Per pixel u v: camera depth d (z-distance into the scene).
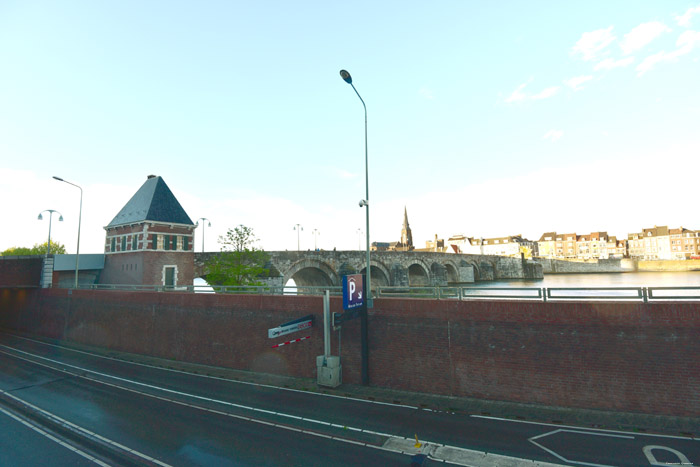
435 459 10.76
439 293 17.52
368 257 18.83
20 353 28.05
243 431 13.13
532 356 15.09
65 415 14.91
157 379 20.39
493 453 11.02
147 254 39.06
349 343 18.83
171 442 12.29
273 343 21.34
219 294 23.98
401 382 17.39
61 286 41.94
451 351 16.53
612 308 14.07
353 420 13.93
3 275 36.22
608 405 13.81
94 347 30.30
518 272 135.88
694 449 10.81
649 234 180.75
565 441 11.62
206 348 24.02
